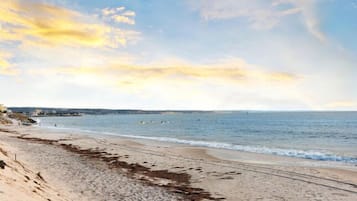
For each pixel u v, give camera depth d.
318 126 81.81
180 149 29.53
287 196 12.92
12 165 12.33
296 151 29.28
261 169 18.78
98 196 12.08
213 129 72.88
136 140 40.88
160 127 86.06
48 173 16.12
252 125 90.06
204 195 13.03
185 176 16.89
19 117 122.44
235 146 33.94
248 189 14.09
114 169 18.72
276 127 78.62
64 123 120.88
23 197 8.20
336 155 26.06
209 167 19.41
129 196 12.31
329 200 12.29
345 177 16.45
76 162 20.78
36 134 49.59
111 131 66.69
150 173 17.69
